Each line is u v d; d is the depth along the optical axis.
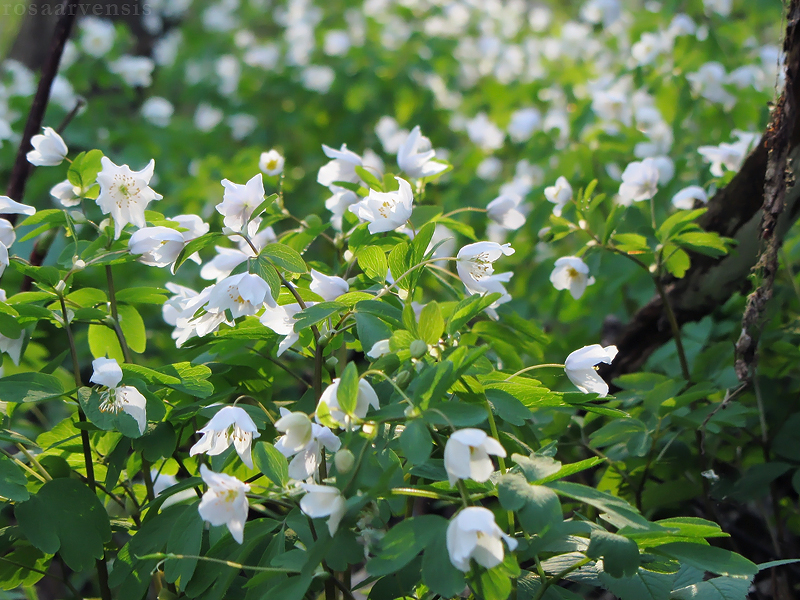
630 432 0.52
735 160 0.60
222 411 0.45
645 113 0.81
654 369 0.62
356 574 0.58
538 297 0.77
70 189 0.49
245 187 0.45
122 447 0.48
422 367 0.43
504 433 0.45
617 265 0.67
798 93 0.53
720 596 0.45
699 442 0.53
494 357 0.52
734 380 0.56
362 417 0.42
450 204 0.90
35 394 0.45
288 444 0.43
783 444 0.55
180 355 0.53
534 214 0.76
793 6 0.52
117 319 0.49
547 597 0.44
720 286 0.58
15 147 0.95
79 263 0.47
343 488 0.42
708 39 0.78
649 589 0.44
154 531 0.46
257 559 0.46
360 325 0.45
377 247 0.46
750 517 0.60
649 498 0.53
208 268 0.49
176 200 0.90
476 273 0.47
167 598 0.47
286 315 0.46
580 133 0.83
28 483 0.48
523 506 0.41
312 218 0.52
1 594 0.54
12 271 0.73
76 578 0.60
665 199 0.72
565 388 0.52
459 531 0.41
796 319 0.59
